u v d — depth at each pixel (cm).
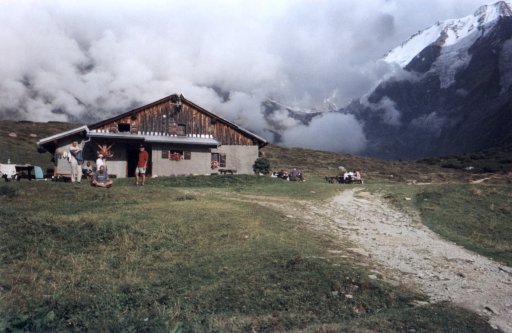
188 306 1034
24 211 1744
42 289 1075
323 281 1198
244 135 4734
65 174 3362
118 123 4250
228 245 1474
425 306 1095
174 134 4444
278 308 1068
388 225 2211
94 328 884
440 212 2536
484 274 1462
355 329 933
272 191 3117
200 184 3350
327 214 2306
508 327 1020
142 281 1162
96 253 1372
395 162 9488
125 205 1973
